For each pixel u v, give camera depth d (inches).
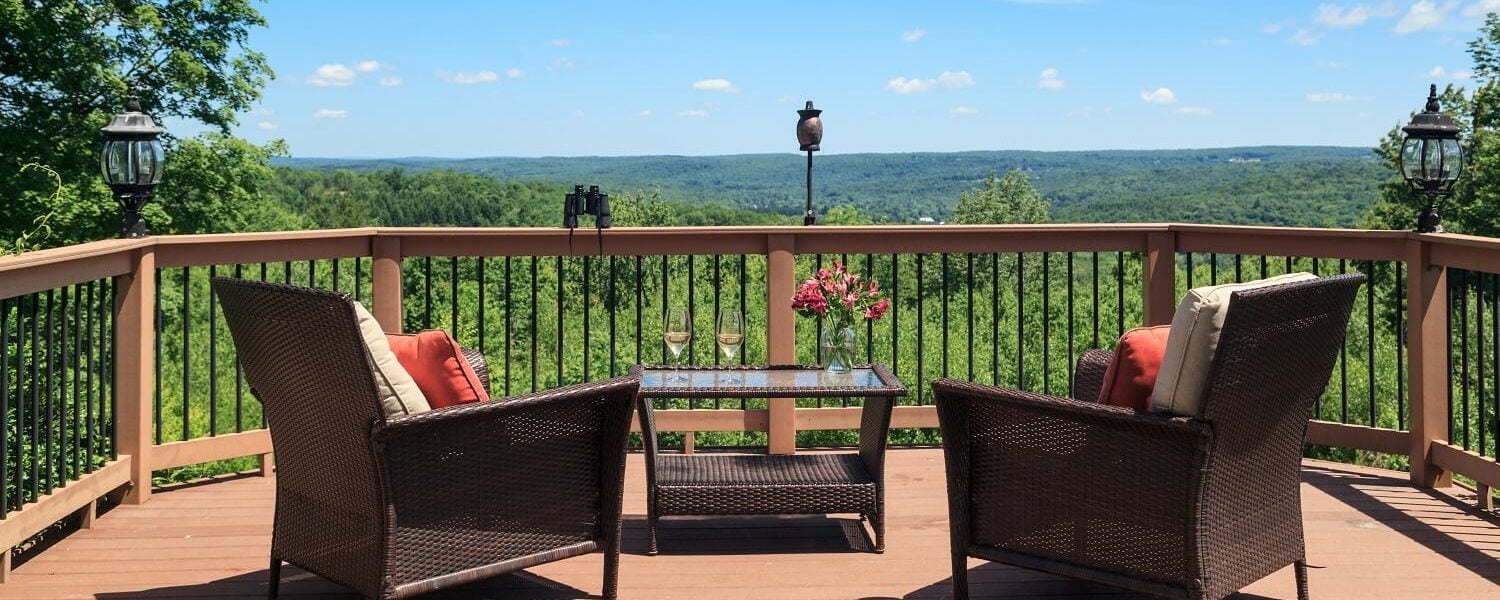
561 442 102.3
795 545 126.4
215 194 741.9
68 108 677.3
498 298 633.6
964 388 99.5
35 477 118.6
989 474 102.0
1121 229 176.1
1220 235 172.4
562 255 171.3
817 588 111.0
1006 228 174.9
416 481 92.1
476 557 96.8
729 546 126.0
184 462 150.7
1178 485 90.0
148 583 111.7
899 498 147.2
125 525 133.6
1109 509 94.5
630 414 104.2
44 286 118.4
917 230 173.8
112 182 144.2
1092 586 111.0
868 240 174.2
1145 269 179.5
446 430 93.4
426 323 171.6
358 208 1642.5
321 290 86.7
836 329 133.1
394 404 90.6
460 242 170.4
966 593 103.7
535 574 115.0
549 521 102.3
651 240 171.6
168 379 646.5
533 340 171.8
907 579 113.9
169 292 713.0
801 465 132.7
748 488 122.5
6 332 111.0
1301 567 103.0
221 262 152.3
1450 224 830.5
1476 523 133.3
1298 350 92.6
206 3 708.0
